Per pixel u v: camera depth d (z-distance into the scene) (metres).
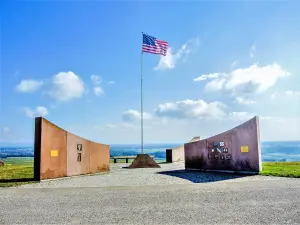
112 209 8.46
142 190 11.62
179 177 15.87
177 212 7.96
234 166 17.33
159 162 29.28
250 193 10.40
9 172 19.38
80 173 17.53
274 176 14.82
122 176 16.97
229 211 7.95
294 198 9.45
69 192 11.40
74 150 17.20
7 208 8.77
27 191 11.72
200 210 8.13
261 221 6.98
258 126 16.45
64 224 7.07
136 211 8.17
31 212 8.26
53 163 15.64
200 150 19.41
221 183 13.10
